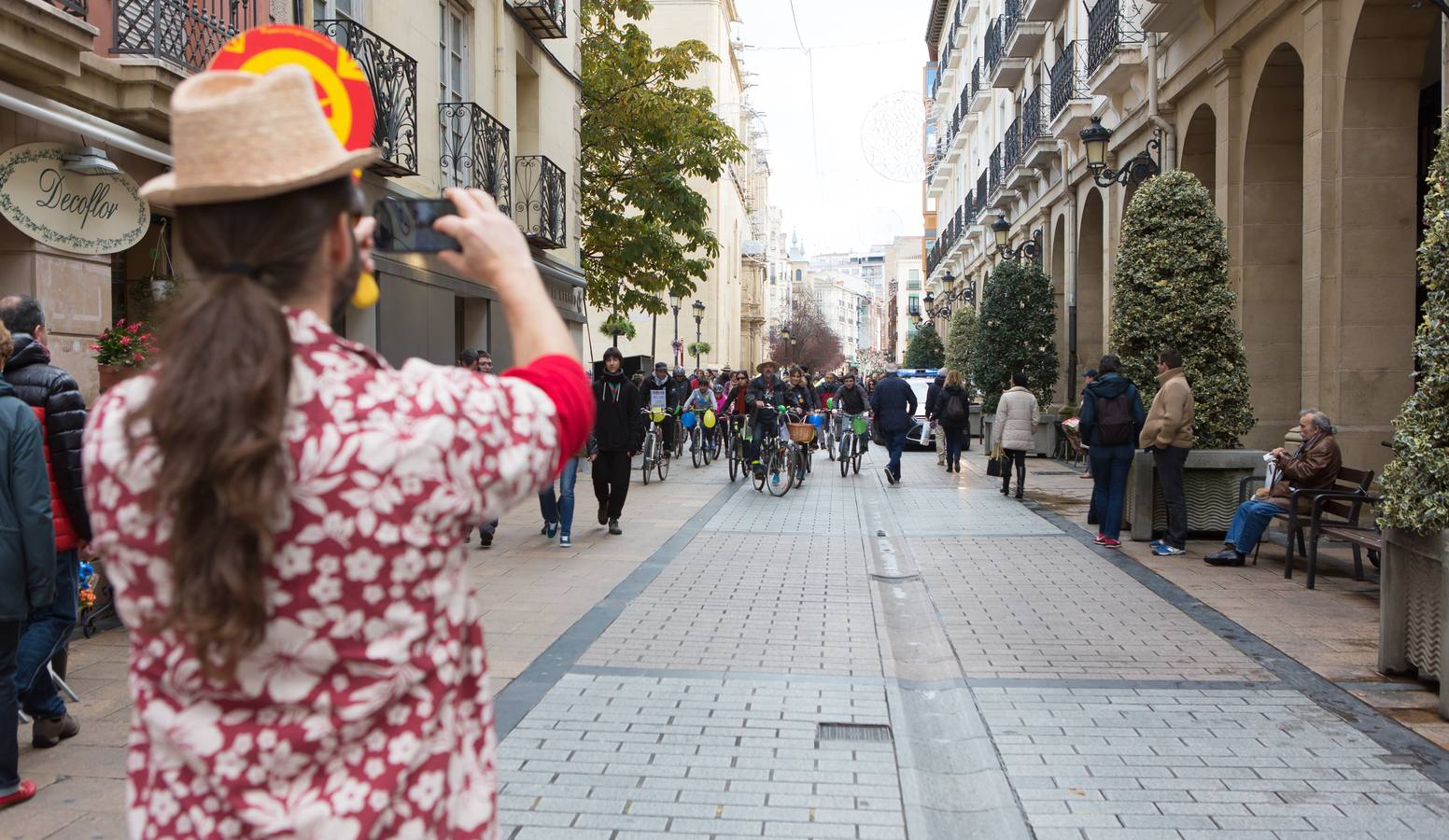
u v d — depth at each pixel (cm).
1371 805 385
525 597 751
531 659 582
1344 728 470
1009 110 2967
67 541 430
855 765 423
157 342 119
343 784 116
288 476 111
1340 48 1040
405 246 143
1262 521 863
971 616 696
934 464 2075
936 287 5141
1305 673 557
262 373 110
